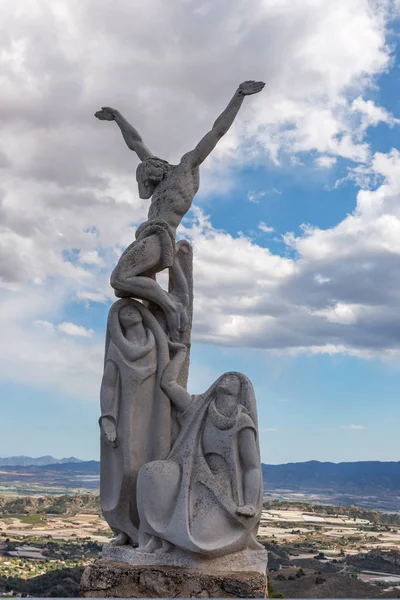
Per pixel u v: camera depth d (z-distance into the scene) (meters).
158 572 7.45
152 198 9.63
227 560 7.57
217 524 7.63
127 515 8.41
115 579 7.48
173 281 9.37
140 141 10.22
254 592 7.19
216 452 8.08
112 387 8.67
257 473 7.96
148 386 8.66
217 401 8.36
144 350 8.66
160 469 7.98
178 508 7.71
